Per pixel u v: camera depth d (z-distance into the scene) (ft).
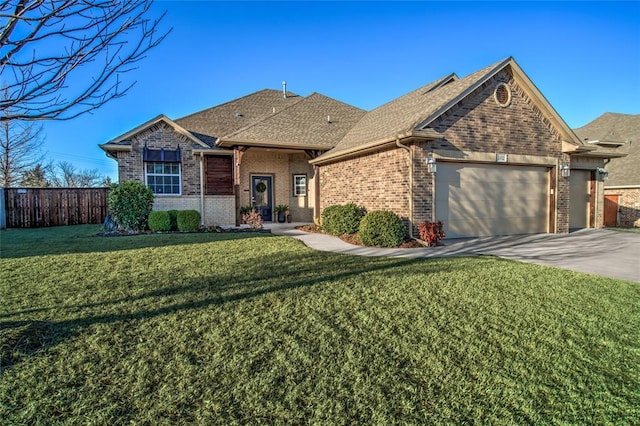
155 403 8.46
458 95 35.53
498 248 31.53
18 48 8.86
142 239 34.14
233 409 8.27
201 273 20.56
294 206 57.47
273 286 17.93
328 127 54.13
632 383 9.53
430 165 34.45
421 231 32.76
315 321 13.43
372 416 8.09
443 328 12.89
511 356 10.89
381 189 38.11
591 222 49.80
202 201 49.14
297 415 8.09
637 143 66.64
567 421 7.99
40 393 8.80
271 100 67.87
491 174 38.86
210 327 12.80
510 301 15.93
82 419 7.89
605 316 14.25
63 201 56.39
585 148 41.24
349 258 25.70
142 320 13.37
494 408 8.42
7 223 52.95
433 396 8.85
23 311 14.15
